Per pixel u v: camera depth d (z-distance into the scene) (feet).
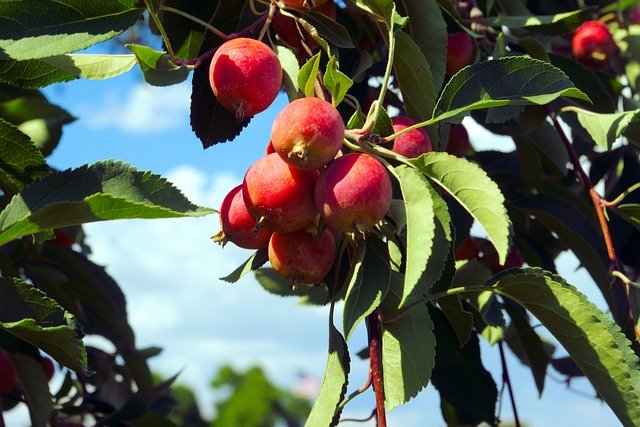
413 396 1.73
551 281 1.76
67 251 2.85
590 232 2.39
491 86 1.84
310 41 2.01
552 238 2.50
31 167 2.06
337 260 1.82
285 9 1.94
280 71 1.83
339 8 2.27
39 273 2.90
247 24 2.06
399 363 1.76
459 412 2.45
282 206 1.69
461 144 2.36
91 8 1.86
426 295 1.87
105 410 3.01
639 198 2.68
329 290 1.84
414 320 1.79
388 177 1.68
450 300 1.95
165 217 1.69
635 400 1.74
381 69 2.33
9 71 1.98
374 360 1.77
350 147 1.74
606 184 2.75
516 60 1.82
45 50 1.82
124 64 1.94
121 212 1.67
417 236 1.61
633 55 2.72
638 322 2.15
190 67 1.86
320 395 1.80
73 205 1.64
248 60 1.79
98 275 2.92
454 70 2.30
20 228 1.68
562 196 2.56
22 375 2.49
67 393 3.02
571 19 2.40
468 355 2.20
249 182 1.72
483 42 2.41
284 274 1.79
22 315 1.84
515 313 2.48
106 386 3.19
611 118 2.26
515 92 1.83
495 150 2.70
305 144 1.64
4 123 2.01
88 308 3.01
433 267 1.65
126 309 2.97
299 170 1.70
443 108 1.82
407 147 1.81
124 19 1.86
